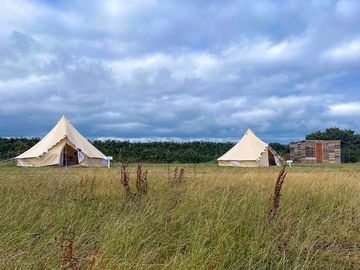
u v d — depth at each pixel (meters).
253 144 37.25
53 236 5.61
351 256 6.00
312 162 47.59
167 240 5.92
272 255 5.68
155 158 43.75
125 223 6.16
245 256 5.62
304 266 5.30
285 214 7.52
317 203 8.95
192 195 8.30
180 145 47.38
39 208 7.38
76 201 8.33
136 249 5.30
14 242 5.48
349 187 10.96
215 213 7.12
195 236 5.80
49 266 4.71
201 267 4.81
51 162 30.69
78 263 4.64
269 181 11.82
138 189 9.05
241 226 6.54
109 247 5.22
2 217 6.49
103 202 8.22
